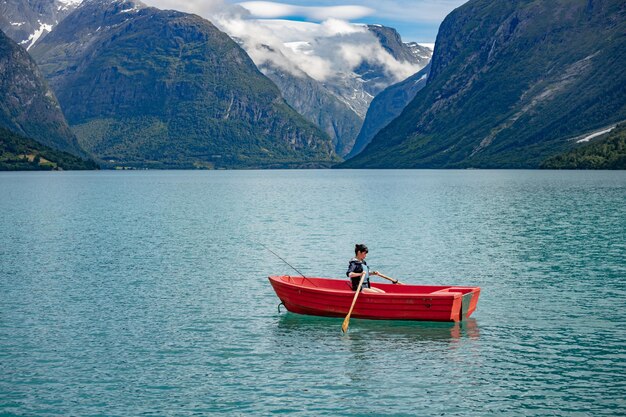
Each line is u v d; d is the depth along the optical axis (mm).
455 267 52562
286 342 32438
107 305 40156
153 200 142125
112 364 29469
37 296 42750
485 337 32969
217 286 45812
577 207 105375
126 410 24781
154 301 41188
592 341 32188
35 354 30875
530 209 103438
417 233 74562
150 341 32750
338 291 36000
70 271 51750
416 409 24609
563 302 40125
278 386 26828
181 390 26531
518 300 40688
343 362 29484
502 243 65500
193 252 61781
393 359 29844
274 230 79625
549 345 31625
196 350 31328
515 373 27984
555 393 25922
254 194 166625
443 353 30594
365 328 34656
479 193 151500
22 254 60719
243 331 34406
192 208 117375
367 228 80500
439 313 35062
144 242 69000
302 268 53312
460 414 24188
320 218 94938
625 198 124000
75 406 25172
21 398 25891
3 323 36188
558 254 58312
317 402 25281
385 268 52500
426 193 156375
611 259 55438
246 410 24625
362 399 25484
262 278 48781
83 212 108750
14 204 128375
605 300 40531
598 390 26156
